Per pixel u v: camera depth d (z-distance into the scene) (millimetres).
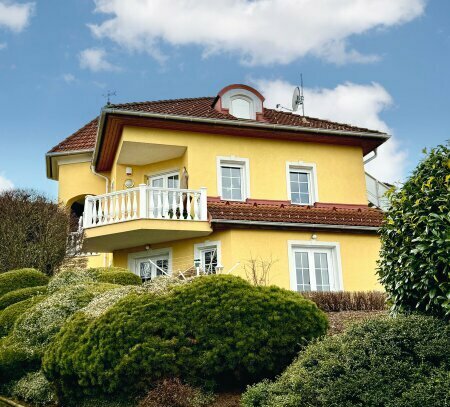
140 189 16266
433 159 7348
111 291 9555
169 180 19031
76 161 22891
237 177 18453
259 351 8094
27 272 13398
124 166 19188
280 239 16516
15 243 16984
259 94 19938
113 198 17016
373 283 17078
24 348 9766
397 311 7457
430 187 7121
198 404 7746
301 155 19125
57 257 17484
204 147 18062
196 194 16578
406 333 6422
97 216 17234
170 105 19531
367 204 19438
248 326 8211
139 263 18078
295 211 17422
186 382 7996
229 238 16109
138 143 17422
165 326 8133
